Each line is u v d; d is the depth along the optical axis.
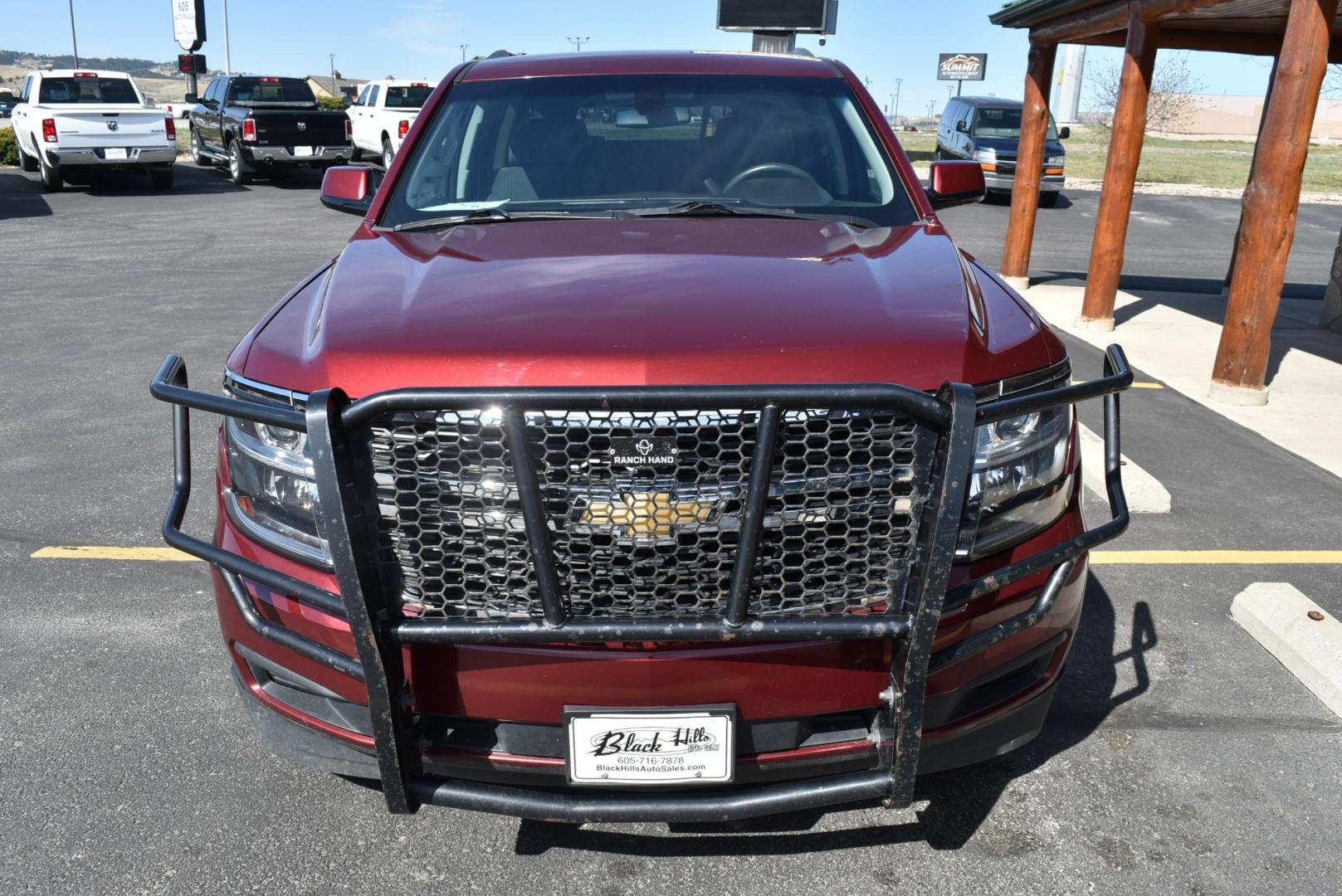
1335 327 9.34
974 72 47.66
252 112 19.94
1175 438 6.08
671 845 2.65
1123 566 4.34
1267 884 2.52
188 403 2.13
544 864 2.58
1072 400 2.16
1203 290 11.59
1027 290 11.34
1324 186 26.11
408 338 2.18
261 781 2.88
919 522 2.03
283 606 2.28
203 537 4.52
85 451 5.62
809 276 2.52
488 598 2.05
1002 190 20.31
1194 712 3.27
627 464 1.94
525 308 2.29
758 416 1.91
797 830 2.71
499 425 1.93
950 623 2.20
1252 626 3.75
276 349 2.34
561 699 2.10
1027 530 2.32
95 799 2.79
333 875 2.54
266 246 13.24
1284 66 6.19
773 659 2.10
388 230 3.26
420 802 2.19
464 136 3.69
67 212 16.58
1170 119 51.50
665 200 3.42
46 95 19.31
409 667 2.13
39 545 4.43
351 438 1.99
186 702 3.26
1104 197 8.87
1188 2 7.55
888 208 3.39
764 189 3.46
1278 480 5.41
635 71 3.89
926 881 2.53
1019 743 2.53
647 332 2.14
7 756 2.97
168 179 20.27
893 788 2.16
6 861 2.56
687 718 2.09
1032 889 2.50
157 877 2.52
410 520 2.02
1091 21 9.26
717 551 2.00
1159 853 2.63
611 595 2.02
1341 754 3.06
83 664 3.48
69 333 8.38
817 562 2.04
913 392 1.94
